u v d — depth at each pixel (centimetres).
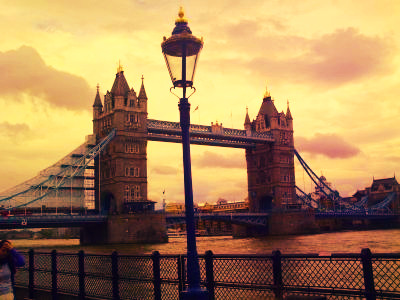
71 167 13812
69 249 9888
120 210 13625
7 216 11269
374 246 7538
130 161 14150
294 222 16562
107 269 1458
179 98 1293
